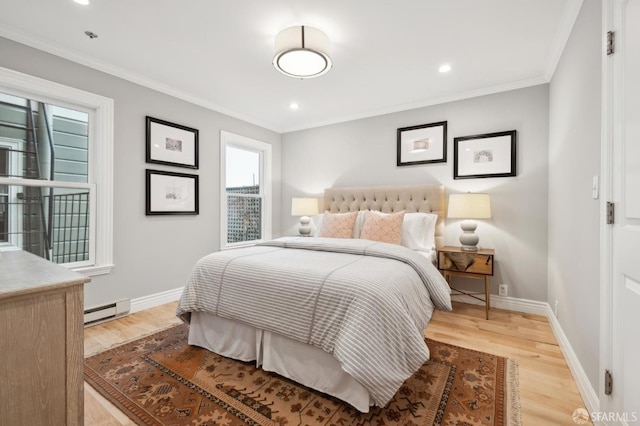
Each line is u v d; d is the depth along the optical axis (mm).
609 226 1288
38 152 2330
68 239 2473
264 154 4371
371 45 2273
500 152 2988
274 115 3949
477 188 3117
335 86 3029
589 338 1533
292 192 4512
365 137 3850
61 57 2346
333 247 2299
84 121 2559
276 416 1423
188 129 3271
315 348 1596
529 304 2867
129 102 2775
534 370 1837
